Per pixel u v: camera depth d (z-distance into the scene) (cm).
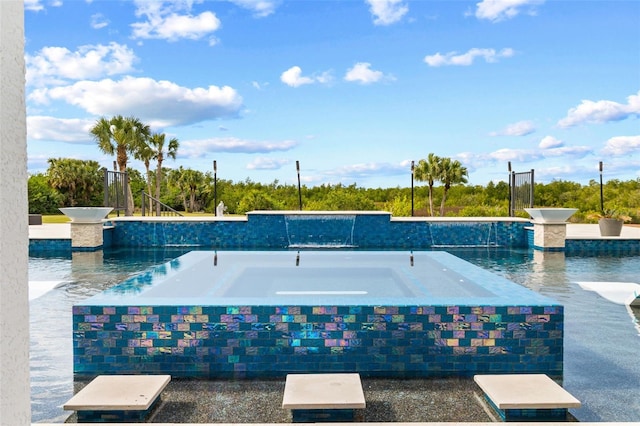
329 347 316
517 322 317
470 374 316
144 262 812
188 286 477
